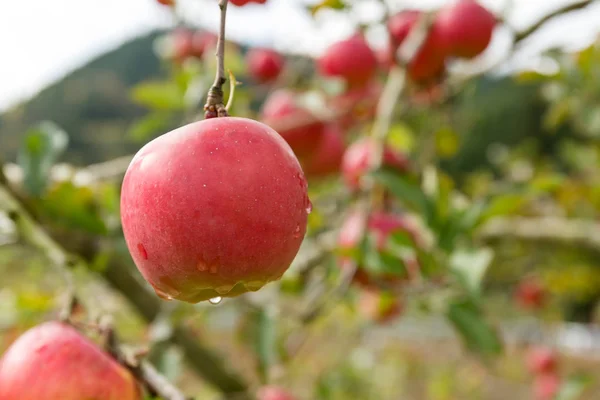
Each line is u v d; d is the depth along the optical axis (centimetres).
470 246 119
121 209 84
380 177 120
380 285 126
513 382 298
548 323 216
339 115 141
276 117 133
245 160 78
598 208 188
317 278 139
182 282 80
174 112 145
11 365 95
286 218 79
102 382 96
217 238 76
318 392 179
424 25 128
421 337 359
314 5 122
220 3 81
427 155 141
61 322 99
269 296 131
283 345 129
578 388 166
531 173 220
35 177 117
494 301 247
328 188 151
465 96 144
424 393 286
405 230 117
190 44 163
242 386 131
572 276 205
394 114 129
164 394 98
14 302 118
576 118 175
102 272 123
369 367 223
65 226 119
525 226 164
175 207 76
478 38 129
